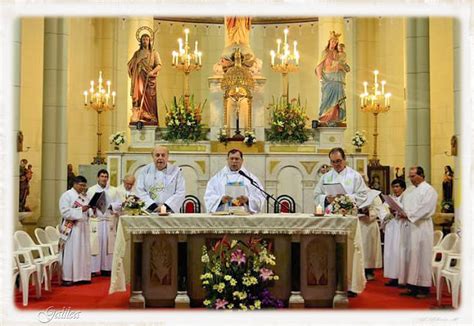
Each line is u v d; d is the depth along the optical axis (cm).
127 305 864
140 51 1703
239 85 1736
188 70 1730
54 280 1159
